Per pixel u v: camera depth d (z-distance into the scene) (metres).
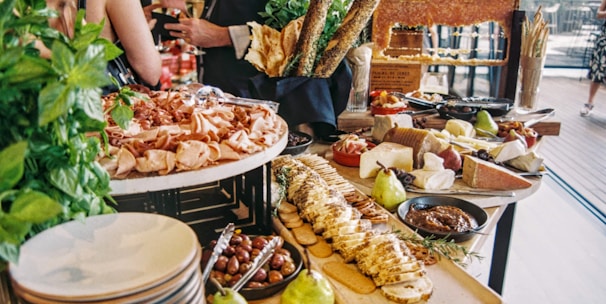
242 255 1.26
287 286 1.19
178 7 2.42
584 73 7.96
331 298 1.16
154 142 1.35
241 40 2.41
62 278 0.71
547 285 3.01
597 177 4.44
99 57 0.73
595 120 5.80
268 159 1.42
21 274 0.72
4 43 0.73
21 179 0.77
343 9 2.17
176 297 0.74
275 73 2.16
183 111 1.65
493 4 2.84
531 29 2.87
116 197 1.53
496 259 2.33
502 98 2.92
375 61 2.92
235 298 1.05
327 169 1.93
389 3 2.83
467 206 1.72
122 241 0.81
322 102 2.16
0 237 0.66
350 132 2.57
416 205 1.74
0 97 0.70
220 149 1.33
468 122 2.60
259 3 2.49
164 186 1.24
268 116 1.62
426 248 1.43
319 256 1.40
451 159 2.04
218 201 1.64
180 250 0.78
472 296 1.24
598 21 7.55
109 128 1.36
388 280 1.24
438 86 3.01
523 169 2.11
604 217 3.82
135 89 1.85
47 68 0.70
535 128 2.68
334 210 1.48
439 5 2.85
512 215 2.23
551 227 3.69
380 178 1.76
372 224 1.59
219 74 2.62
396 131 2.18
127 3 1.84
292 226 1.53
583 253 3.37
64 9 1.34
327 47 2.13
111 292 0.68
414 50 2.94
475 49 2.95
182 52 3.58
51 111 0.68
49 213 0.67
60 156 0.79
